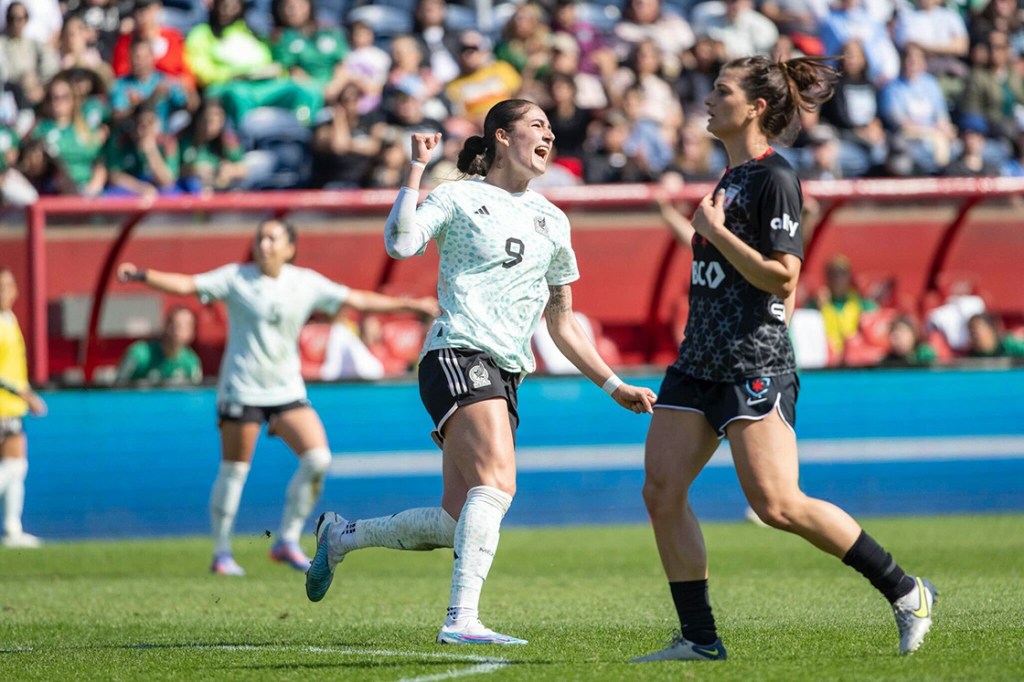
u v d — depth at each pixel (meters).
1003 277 52.00
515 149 18.39
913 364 49.00
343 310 47.97
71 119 52.41
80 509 44.22
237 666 17.08
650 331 50.50
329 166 54.69
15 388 39.50
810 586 27.64
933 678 14.66
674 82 60.97
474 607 17.97
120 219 45.38
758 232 15.96
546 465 47.09
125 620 23.28
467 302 17.97
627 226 49.06
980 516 47.41
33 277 44.16
